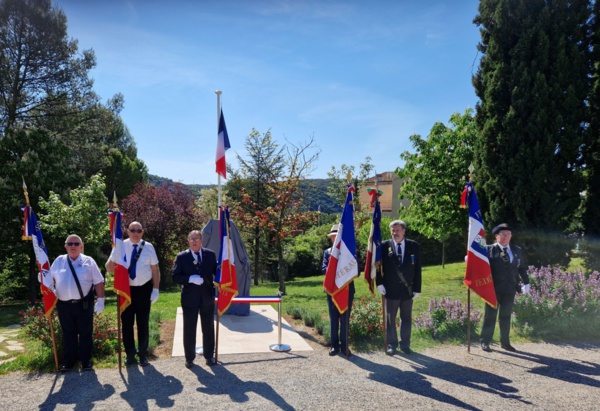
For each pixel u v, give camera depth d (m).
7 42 19.66
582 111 10.76
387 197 42.22
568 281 8.26
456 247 25.28
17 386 5.26
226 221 6.41
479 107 12.05
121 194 33.09
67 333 5.78
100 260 16.23
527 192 10.60
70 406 4.65
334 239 7.01
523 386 5.21
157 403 4.72
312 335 7.86
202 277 6.07
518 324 7.80
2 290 16.66
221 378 5.51
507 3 11.07
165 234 20.20
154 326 8.07
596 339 7.30
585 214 11.38
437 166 17.02
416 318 8.22
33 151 14.96
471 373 5.69
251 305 10.80
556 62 10.54
